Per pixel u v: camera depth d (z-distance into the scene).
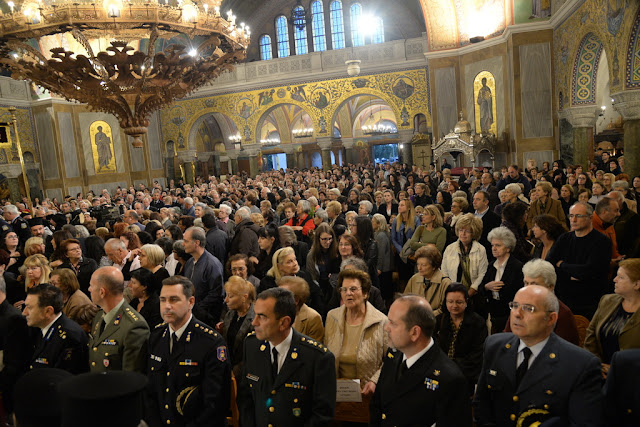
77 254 6.14
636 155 11.02
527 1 18.66
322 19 31.25
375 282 6.26
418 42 25.47
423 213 6.66
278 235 6.53
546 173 13.21
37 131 25.16
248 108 28.77
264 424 3.13
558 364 2.71
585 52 15.18
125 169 27.97
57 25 9.33
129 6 9.32
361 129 39.81
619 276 3.46
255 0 31.64
